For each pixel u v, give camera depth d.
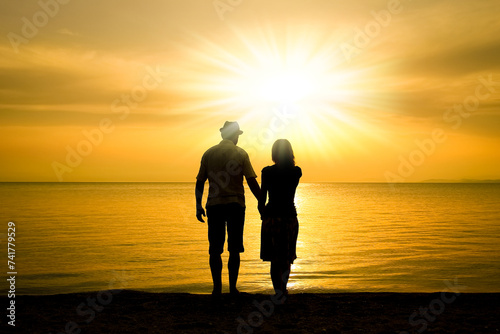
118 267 13.47
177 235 22.86
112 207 52.50
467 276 12.00
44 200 71.81
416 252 17.00
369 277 11.94
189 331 3.88
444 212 45.69
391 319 4.30
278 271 4.85
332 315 4.46
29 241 20.09
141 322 4.18
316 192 154.88
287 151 4.96
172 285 10.85
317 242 20.45
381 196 109.00
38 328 3.93
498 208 53.22
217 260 4.90
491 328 3.95
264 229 4.92
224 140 5.05
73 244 19.06
